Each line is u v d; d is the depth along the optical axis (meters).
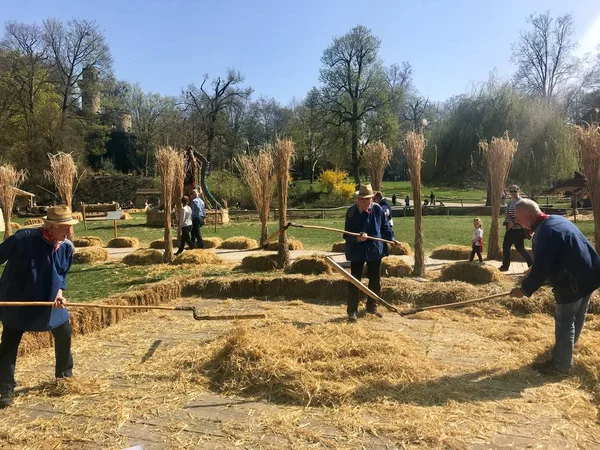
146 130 63.31
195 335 5.82
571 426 3.41
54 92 50.16
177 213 13.64
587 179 8.03
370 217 6.42
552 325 5.95
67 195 11.61
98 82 51.97
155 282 8.25
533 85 42.00
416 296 7.15
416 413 3.59
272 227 22.58
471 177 36.00
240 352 4.46
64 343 4.30
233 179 41.81
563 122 31.70
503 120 32.38
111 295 7.35
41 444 3.29
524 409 3.65
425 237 16.42
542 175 31.52
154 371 4.60
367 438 3.30
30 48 47.03
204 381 4.29
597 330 5.49
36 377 4.55
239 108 56.09
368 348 4.61
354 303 6.34
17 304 3.79
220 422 3.58
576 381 4.15
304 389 3.92
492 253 10.43
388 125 44.69
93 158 60.94
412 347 4.93
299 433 3.38
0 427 3.55
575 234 4.30
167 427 3.51
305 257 9.10
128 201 51.28
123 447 3.25
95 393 4.14
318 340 4.84
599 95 42.91
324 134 47.53
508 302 6.61
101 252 11.91
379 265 6.50
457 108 35.19
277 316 6.56
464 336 5.56
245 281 8.14
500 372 4.37
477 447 3.15
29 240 3.99
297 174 69.25
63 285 4.25
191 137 51.03
